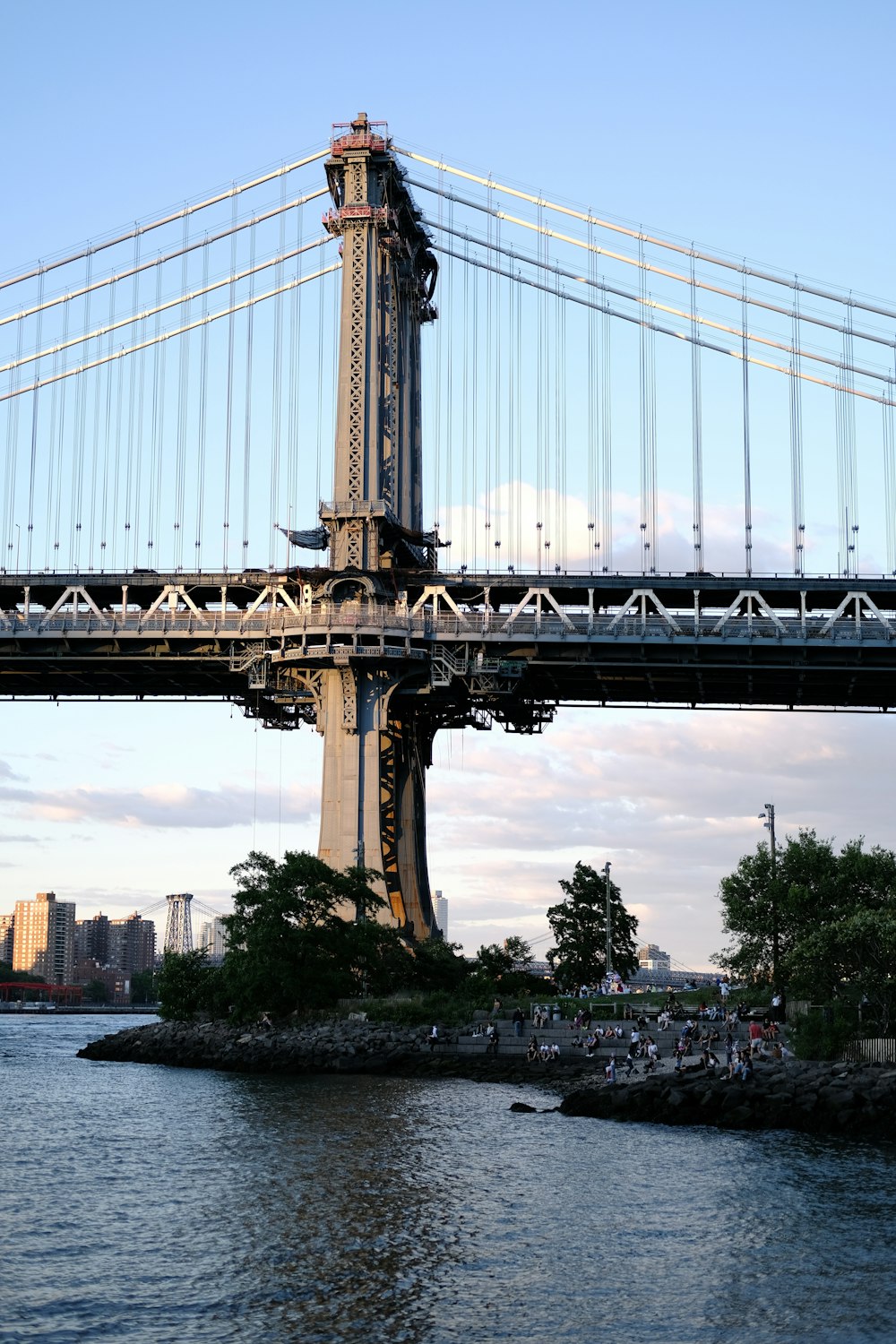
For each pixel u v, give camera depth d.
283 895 109.25
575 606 125.38
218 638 123.12
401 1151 62.59
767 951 95.38
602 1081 84.50
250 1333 37.72
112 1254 44.97
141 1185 55.75
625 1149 63.06
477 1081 91.44
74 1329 37.97
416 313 135.38
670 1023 96.00
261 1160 60.81
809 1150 62.62
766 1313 39.44
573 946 139.50
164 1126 71.62
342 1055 99.69
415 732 132.50
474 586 122.25
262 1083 92.19
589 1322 38.75
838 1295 40.97
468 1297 40.72
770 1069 75.06
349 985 109.12
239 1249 45.59
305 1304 40.09
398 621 120.38
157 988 122.62
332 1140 66.00
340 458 122.88
